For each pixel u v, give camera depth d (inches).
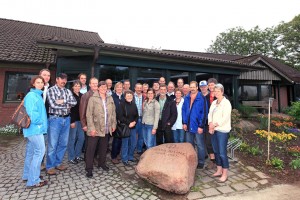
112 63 271.0
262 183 146.4
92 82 156.7
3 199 114.4
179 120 182.7
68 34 553.0
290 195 129.7
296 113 362.9
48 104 146.2
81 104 154.9
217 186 139.4
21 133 291.3
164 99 189.6
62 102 146.4
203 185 140.4
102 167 161.2
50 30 553.0
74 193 123.6
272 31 1181.7
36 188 128.0
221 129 146.6
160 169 127.6
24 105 125.1
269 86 607.2
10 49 358.0
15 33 454.3
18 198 116.0
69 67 270.2
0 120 335.6
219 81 382.9
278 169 173.5
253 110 443.2
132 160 183.3
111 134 162.1
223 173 147.1
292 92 687.7
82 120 153.0
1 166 164.2
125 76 285.9
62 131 153.8
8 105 342.6
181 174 124.3
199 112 166.2
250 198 124.6
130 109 170.6
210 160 178.7
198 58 310.8
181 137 182.4
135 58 284.8
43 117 131.5
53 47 218.8
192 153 146.3
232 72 390.0
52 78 362.9
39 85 130.0
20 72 354.3
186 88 187.5
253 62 506.9
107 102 160.2
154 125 174.4
